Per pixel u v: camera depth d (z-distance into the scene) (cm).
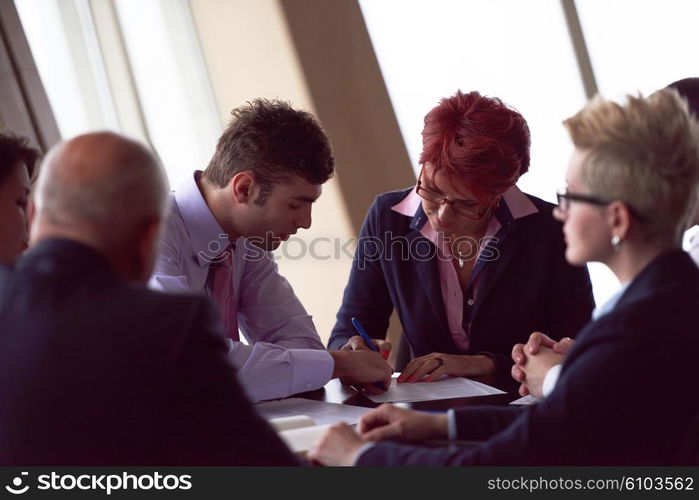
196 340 124
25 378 121
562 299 271
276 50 452
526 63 523
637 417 131
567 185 146
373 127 473
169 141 435
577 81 532
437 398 218
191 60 439
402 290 276
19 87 378
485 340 268
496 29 517
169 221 246
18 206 176
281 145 235
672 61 550
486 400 214
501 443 138
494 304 267
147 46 430
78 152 128
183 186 251
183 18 438
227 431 126
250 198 240
